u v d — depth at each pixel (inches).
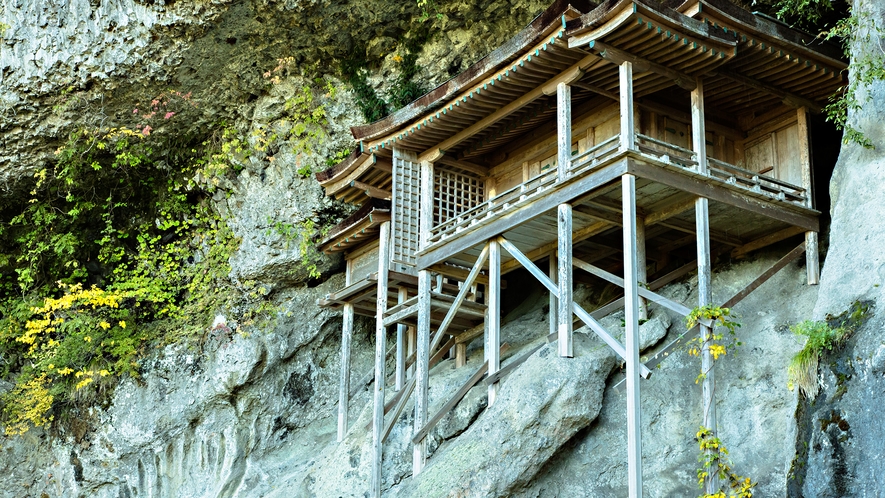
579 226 572.1
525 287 745.0
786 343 527.2
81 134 782.5
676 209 543.5
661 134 557.3
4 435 772.6
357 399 747.4
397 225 626.8
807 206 550.3
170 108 778.8
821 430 415.5
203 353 758.5
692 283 593.6
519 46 529.3
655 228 589.0
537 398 516.7
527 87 561.9
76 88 757.9
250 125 790.5
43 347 790.5
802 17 581.3
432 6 714.8
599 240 601.9
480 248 591.5
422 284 611.2
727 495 465.1
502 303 750.5
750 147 589.9
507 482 503.8
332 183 690.2
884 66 466.0
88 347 772.6
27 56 748.6
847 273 450.0
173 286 806.5
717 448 470.0
